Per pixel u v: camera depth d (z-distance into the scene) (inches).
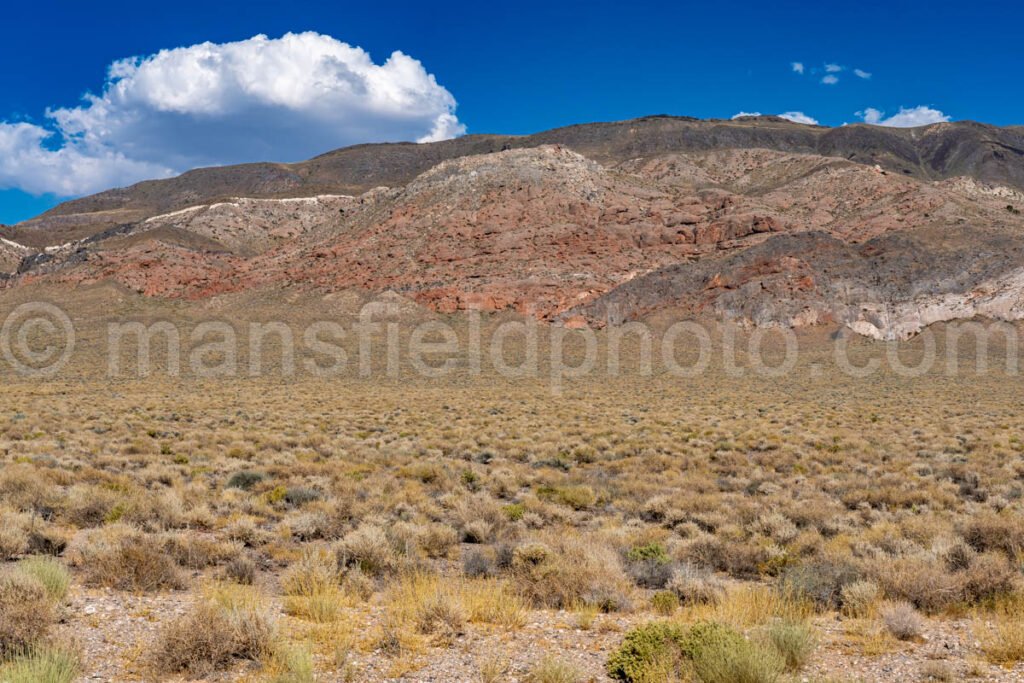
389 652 298.8
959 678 273.6
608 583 412.2
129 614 334.6
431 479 885.8
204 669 270.2
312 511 648.4
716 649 267.7
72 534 531.5
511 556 495.2
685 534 624.1
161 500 617.0
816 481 904.9
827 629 343.9
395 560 470.9
